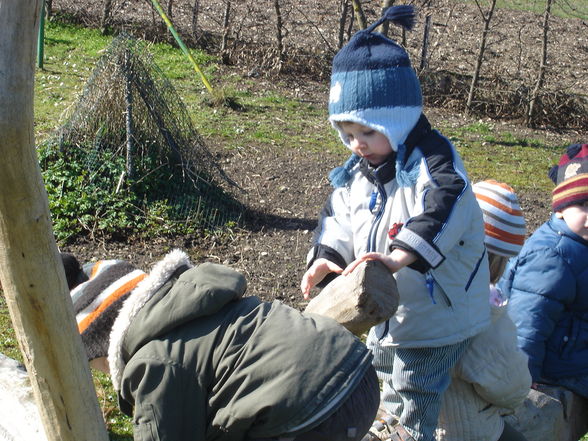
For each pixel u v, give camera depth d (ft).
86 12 45.47
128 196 22.25
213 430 6.63
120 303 6.93
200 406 6.58
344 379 6.48
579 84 44.42
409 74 7.86
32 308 5.60
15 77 4.98
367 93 7.71
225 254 21.35
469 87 39.78
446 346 8.31
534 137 36.83
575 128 39.06
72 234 20.89
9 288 5.56
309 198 25.71
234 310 6.72
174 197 22.99
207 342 6.54
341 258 8.53
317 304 7.53
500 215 9.55
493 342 8.86
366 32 7.99
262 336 6.57
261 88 39.04
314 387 6.37
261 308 6.79
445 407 9.16
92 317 6.88
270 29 46.85
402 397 8.61
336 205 8.85
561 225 11.07
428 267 7.37
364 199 8.46
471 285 8.25
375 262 7.24
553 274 10.91
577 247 10.95
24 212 5.31
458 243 8.02
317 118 35.37
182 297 6.53
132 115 22.89
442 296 8.09
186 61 41.29
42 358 5.79
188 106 34.47
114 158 22.86
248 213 23.90
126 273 7.20
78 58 39.58
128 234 21.47
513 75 42.80
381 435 9.36
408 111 7.80
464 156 32.48
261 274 20.39
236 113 34.53
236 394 6.45
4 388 8.90
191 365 6.50
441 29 52.06
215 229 22.45
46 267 5.53
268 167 28.09
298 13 51.29
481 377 8.77
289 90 39.37
